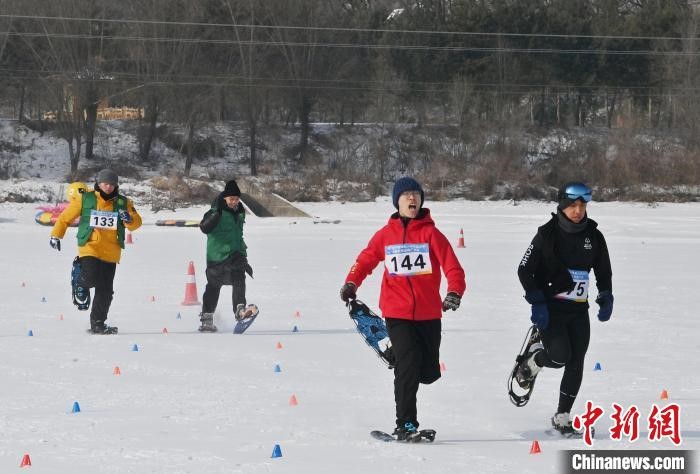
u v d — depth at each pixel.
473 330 32.75
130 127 169.62
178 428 18.44
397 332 17.78
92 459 16.08
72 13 157.25
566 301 18.47
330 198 146.75
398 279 17.92
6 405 20.44
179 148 165.00
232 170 161.12
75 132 152.75
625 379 23.94
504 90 181.00
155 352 27.72
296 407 20.47
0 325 33.00
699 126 164.00
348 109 187.50
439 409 20.62
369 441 17.56
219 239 31.75
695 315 36.59
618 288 45.88
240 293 31.69
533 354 18.80
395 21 191.25
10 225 96.94
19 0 159.12
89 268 31.08
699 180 153.38
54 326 32.91
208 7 166.50
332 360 26.62
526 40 186.75
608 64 189.75
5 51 160.12
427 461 16.14
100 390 22.11
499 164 154.75
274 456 16.31
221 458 16.17
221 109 173.12
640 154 156.00
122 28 160.25
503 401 21.44
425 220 18.11
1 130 159.50
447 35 186.25
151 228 94.19
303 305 38.81
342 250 67.81
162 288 44.22
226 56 168.12
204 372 24.58
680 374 24.64
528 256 18.45
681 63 174.75
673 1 197.25
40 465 15.70
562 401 18.50
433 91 178.50
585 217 18.47
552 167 159.12
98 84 152.75
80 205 31.33
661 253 68.06
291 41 167.75
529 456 16.59
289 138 171.88
